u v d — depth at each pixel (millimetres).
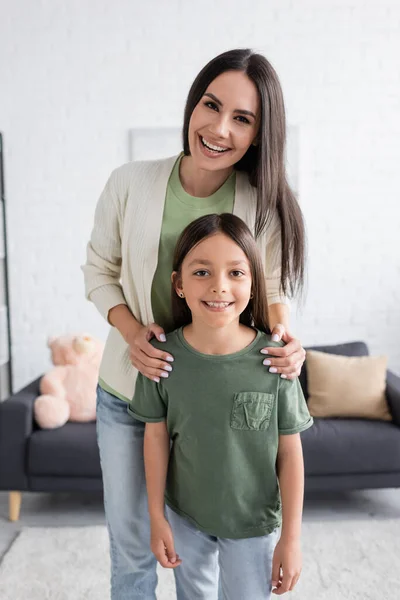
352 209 3789
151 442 1458
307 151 3742
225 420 1379
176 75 3695
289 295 1600
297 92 3699
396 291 3844
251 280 1398
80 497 3096
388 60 3678
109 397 1584
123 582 1624
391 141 3738
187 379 1390
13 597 2207
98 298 1590
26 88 3725
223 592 1511
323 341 3869
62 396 2973
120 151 3758
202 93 1367
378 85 3695
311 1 3637
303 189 3770
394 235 3809
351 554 2490
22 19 3676
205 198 1475
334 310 3855
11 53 3699
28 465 2779
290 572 1383
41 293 3865
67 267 3846
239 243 1360
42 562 2439
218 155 1368
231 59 1322
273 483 1436
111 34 3680
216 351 1395
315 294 3846
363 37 3662
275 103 1342
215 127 1323
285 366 1383
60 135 3754
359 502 3002
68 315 3879
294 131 3717
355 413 2986
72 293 3863
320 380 3041
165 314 1534
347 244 3816
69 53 3695
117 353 1572
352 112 3717
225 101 1320
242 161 1479
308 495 3092
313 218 3793
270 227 1495
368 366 3055
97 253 1615
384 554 2488
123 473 1571
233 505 1416
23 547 2551
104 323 3881
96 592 2242
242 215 1470
